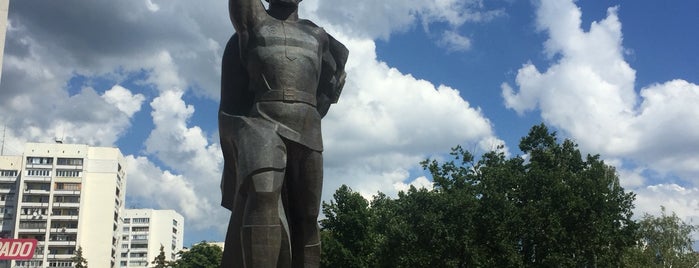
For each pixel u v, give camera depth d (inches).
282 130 413.4
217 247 2819.9
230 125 428.1
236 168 425.1
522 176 1486.2
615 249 1428.4
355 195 1784.0
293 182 434.0
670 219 2062.0
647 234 2057.1
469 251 1371.8
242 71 447.2
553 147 1585.9
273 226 398.3
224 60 451.2
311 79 433.1
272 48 425.1
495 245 1384.1
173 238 5339.6
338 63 473.1
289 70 422.9
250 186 403.9
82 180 3688.5
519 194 1464.1
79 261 3225.9
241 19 432.1
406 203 1480.1
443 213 1433.3
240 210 424.2
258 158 402.9
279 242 400.5
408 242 1445.6
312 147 424.8
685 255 2005.4
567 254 1381.6
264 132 410.0
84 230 3651.6
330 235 1817.2
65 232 3609.7
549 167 1551.4
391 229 1476.4
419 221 1435.8
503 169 1480.1
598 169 1510.8
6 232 3673.7
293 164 428.1
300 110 421.4
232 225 428.8
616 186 1567.4
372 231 1734.7
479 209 1421.0
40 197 3644.2
